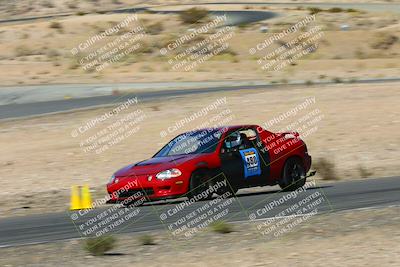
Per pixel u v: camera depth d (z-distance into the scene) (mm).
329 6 183250
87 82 84750
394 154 43312
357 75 83812
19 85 83812
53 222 26094
